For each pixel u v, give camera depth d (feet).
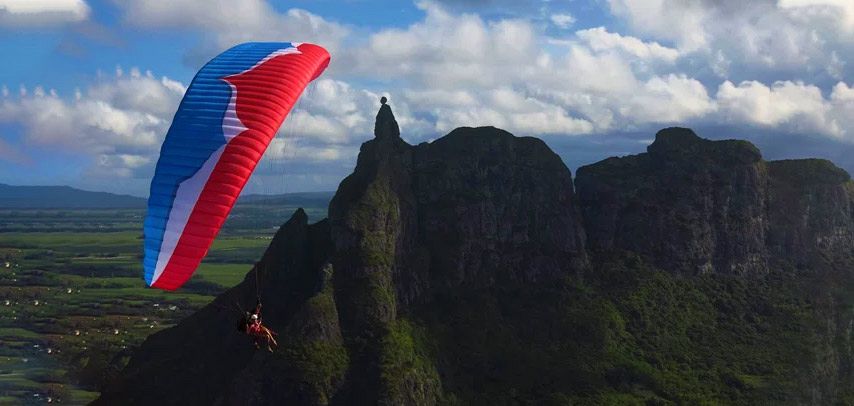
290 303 473.26
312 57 167.94
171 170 143.43
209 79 156.56
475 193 508.12
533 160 530.68
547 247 519.60
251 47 169.89
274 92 152.97
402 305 465.88
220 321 493.77
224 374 465.06
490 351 471.21
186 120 148.36
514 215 517.55
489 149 522.88
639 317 511.81
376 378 417.08
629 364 480.64
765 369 499.51
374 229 457.68
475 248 500.74
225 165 142.51
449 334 470.39
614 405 451.94
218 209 139.33
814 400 493.77
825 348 522.06
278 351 422.00
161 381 480.23
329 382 414.82
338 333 433.07
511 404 449.06
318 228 500.33
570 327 492.54
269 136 147.13
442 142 523.70
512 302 500.33
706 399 470.39
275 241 497.05
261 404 415.44
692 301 533.14
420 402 421.59
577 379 465.88
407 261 479.00
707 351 505.66
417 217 499.10
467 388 452.35
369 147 496.64
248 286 499.10
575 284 515.09
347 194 477.77
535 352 478.18
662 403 460.96
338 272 450.71
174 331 513.04
